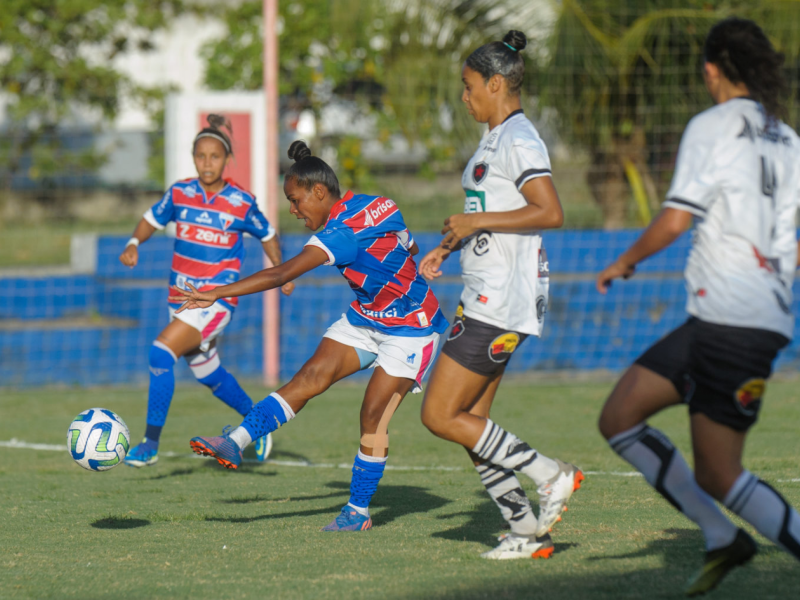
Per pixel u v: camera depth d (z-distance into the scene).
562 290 36.78
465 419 11.54
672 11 42.88
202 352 19.67
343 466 20.64
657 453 10.02
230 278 19.62
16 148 61.62
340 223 13.20
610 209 48.16
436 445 22.95
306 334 35.81
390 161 54.06
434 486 17.89
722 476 9.62
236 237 19.66
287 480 19.02
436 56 44.91
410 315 13.96
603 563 11.49
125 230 65.31
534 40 45.34
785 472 18.30
